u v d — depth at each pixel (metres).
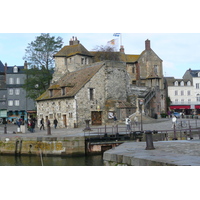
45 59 50.31
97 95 38.47
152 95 49.12
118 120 37.94
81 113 36.28
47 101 42.06
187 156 9.59
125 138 24.09
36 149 23.23
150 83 53.84
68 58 52.16
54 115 40.19
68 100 37.06
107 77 39.62
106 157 11.00
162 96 57.56
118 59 58.34
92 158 21.48
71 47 53.53
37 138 23.25
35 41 49.91
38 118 44.31
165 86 66.62
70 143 22.09
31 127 31.52
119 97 40.88
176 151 11.04
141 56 58.88
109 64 40.22
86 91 37.22
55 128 37.03
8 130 36.62
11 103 61.53
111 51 57.94
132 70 59.84
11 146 24.47
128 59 60.53
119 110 38.38
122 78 41.66
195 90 66.94
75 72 45.69
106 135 23.55
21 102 61.72
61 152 22.17
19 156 23.81
